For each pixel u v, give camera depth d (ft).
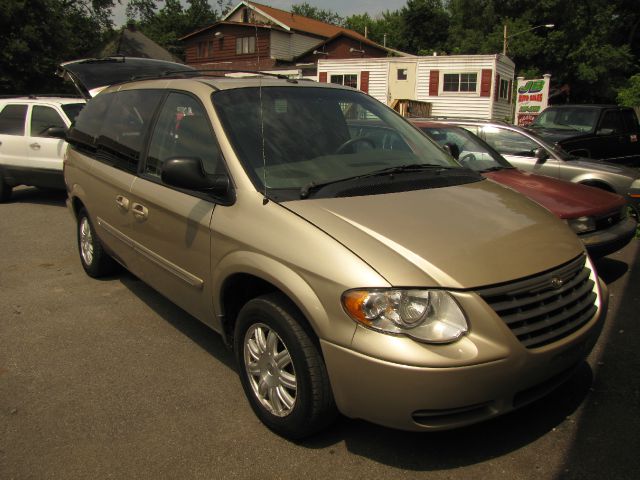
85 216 18.51
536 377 8.80
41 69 80.23
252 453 9.70
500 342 8.34
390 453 9.64
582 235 17.17
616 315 15.62
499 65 86.28
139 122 14.40
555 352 8.90
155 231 12.92
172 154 12.70
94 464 9.46
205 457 9.61
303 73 107.55
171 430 10.39
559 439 9.92
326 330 8.68
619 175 23.79
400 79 90.22
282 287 9.23
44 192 36.55
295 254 9.18
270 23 124.47
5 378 12.35
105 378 12.34
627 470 9.11
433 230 9.37
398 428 8.50
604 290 10.74
